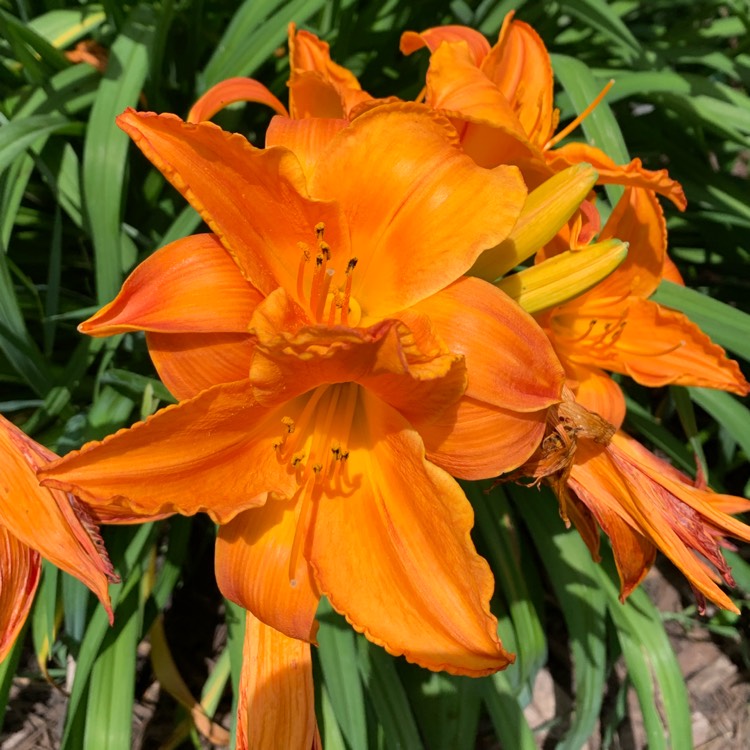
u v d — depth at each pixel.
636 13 0.54
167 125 0.22
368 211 0.24
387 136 0.24
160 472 0.22
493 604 0.38
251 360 0.23
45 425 0.38
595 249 0.26
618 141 0.40
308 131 0.26
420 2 0.46
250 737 0.25
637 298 0.32
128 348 0.37
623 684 0.39
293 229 0.24
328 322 0.25
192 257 0.24
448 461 0.25
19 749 0.37
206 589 0.42
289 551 0.25
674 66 0.54
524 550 0.42
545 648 0.36
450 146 0.24
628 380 0.46
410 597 0.23
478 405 0.24
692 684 0.43
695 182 0.47
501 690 0.35
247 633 0.26
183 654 0.40
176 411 0.22
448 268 0.24
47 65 0.40
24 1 0.40
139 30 0.38
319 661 0.35
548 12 0.47
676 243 0.52
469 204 0.24
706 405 0.40
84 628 0.33
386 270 0.25
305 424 0.25
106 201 0.35
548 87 0.33
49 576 0.33
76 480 0.21
